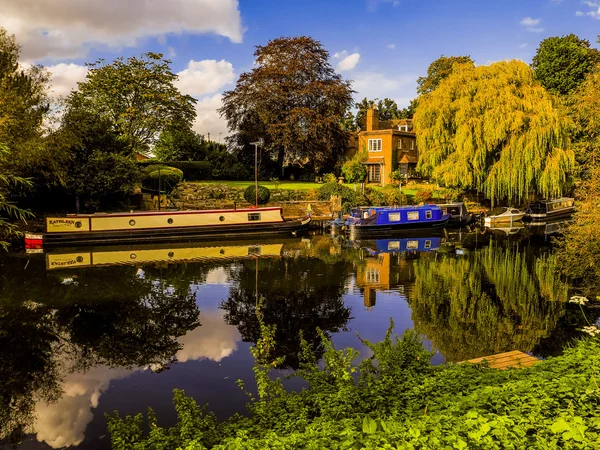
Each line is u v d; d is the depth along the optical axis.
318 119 44.72
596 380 5.68
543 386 5.75
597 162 19.31
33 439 7.84
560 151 31.44
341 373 7.56
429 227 32.34
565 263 19.20
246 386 9.52
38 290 16.67
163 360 10.90
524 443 4.09
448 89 35.88
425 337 11.92
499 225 34.19
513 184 32.72
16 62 24.86
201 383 9.71
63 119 29.11
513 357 9.28
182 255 23.73
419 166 38.84
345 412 6.40
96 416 8.52
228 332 12.80
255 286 17.44
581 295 15.49
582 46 45.50
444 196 39.56
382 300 15.54
